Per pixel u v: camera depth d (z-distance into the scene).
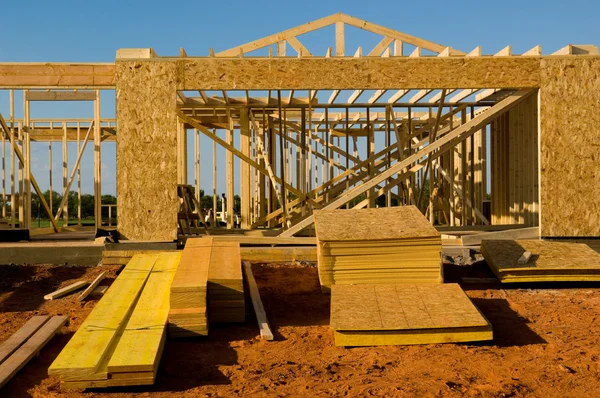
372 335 5.33
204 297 5.54
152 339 4.79
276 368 4.77
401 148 12.23
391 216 7.68
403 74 8.83
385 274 6.99
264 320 5.97
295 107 12.69
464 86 8.83
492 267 7.75
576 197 8.82
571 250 8.00
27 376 4.59
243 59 8.73
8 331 5.69
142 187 8.73
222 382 4.48
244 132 12.96
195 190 15.19
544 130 8.80
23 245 8.88
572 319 6.10
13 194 12.05
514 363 4.82
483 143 14.41
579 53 8.95
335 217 7.75
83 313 6.35
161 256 7.73
